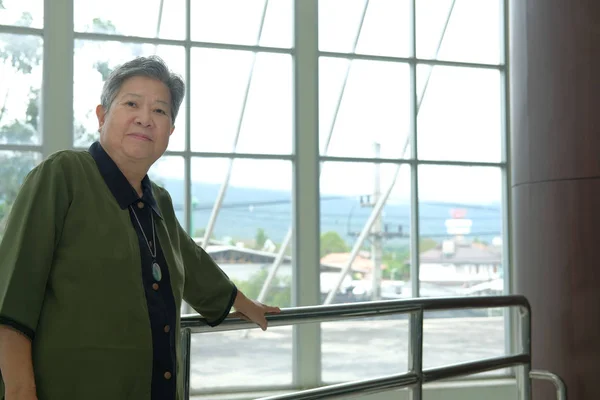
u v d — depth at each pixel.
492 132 5.70
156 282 1.27
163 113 1.35
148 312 1.24
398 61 5.50
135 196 1.28
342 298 5.45
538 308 3.58
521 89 3.70
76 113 4.80
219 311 1.61
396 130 5.50
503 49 5.70
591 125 3.40
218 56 5.13
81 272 1.19
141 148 1.31
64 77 4.67
